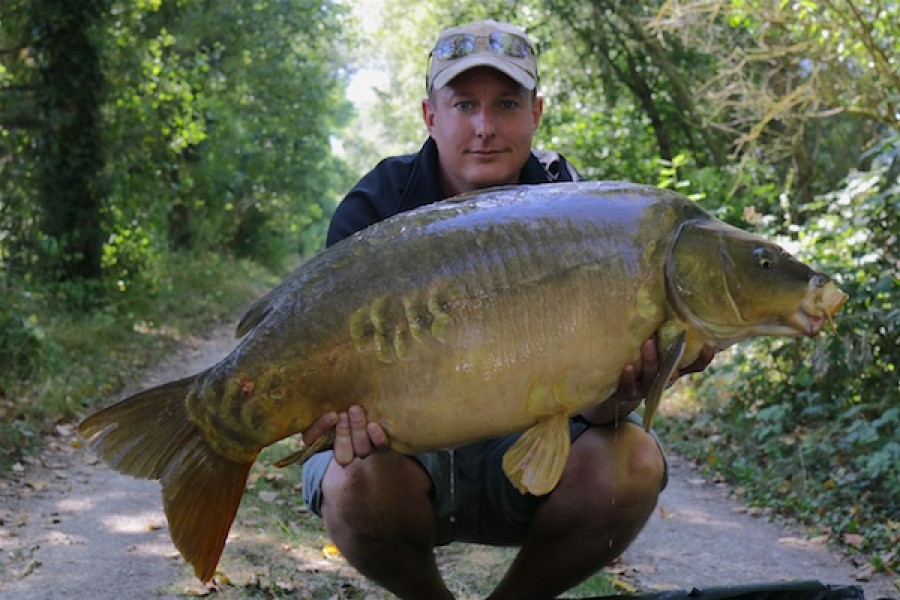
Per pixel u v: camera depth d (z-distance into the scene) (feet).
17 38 38.99
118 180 41.27
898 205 22.86
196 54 56.44
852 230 23.71
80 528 16.40
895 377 21.81
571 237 7.97
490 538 10.82
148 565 14.39
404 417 7.91
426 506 9.93
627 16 45.85
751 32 31.63
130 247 42.93
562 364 7.92
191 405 7.97
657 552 16.80
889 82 28.25
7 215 39.42
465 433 7.99
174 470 7.97
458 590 13.50
